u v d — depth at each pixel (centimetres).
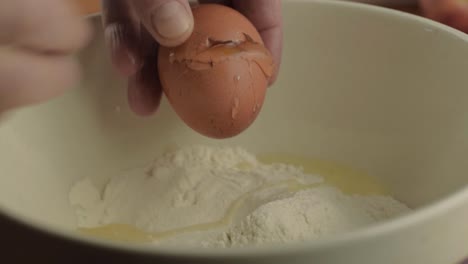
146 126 38
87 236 21
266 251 20
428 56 34
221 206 34
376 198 35
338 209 33
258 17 33
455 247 23
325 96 38
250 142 39
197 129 31
